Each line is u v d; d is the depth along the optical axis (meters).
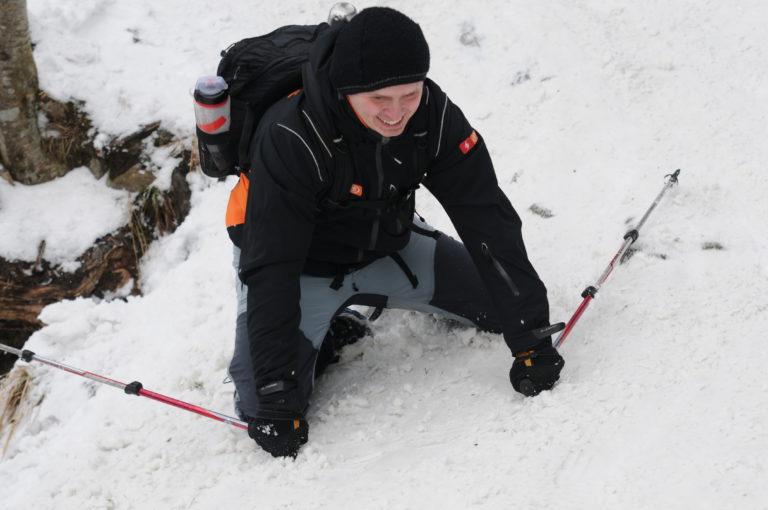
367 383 3.18
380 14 2.21
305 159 2.47
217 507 2.66
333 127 2.43
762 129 3.87
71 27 5.03
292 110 2.49
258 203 2.54
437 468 2.58
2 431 3.73
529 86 4.44
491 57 4.69
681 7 4.62
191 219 4.44
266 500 2.63
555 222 3.74
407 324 3.44
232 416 3.14
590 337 3.06
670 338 2.95
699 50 4.37
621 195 3.73
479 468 2.53
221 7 5.28
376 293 3.15
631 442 2.51
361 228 2.78
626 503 2.28
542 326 2.81
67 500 2.88
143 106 4.71
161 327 3.85
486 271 2.80
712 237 3.39
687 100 4.13
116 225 4.48
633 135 4.02
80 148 4.67
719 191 3.59
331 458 2.77
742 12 4.52
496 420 2.76
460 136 2.60
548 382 2.80
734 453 2.38
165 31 5.14
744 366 2.75
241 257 2.68
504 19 4.83
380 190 2.61
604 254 3.48
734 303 3.06
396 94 2.25
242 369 2.93
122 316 4.04
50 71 4.74
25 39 4.40
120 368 3.68
